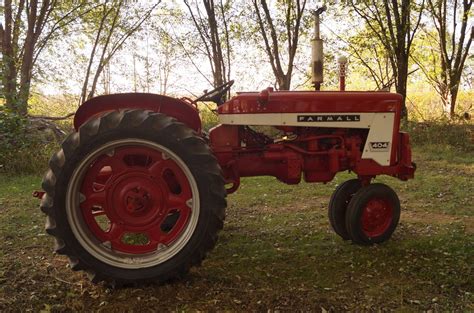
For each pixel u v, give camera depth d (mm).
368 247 3869
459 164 7465
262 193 5777
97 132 3047
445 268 3383
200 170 3084
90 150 3051
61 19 11305
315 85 4062
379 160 3883
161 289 3125
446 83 11953
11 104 7996
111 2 11633
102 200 3205
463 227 4371
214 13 11945
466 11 11383
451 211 4902
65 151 3055
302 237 4188
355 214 3842
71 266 3105
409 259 3590
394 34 11414
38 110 13219
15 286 3205
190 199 3199
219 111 3682
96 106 3381
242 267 3516
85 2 11344
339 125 3742
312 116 3689
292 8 11656
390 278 3277
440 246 3834
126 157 3355
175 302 2963
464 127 9930
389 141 3867
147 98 3354
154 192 3213
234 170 3748
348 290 3102
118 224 3223
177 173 3199
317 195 5656
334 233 4273
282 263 3588
